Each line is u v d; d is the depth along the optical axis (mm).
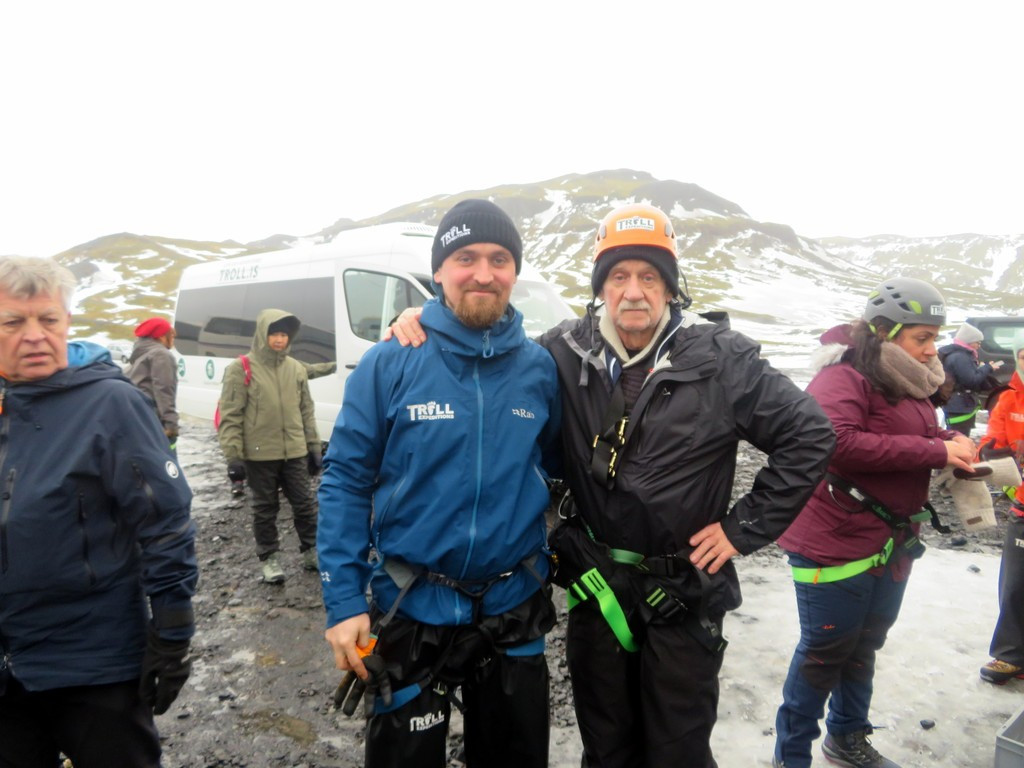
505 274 2006
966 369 7691
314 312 7816
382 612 2072
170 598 1909
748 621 4316
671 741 1998
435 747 2027
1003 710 3324
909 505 2564
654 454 1969
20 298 1780
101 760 1906
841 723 2869
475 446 1999
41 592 1819
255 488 4875
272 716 3326
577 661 2170
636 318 2012
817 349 2713
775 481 1953
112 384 1930
